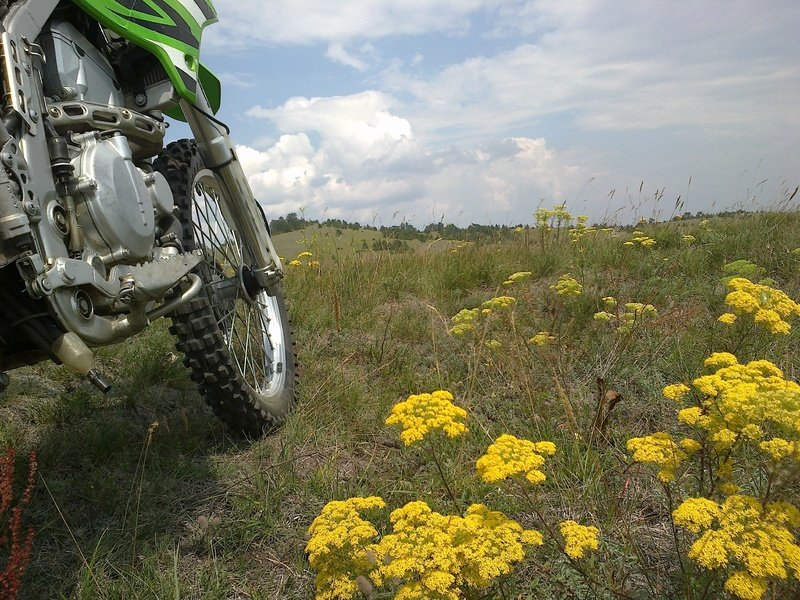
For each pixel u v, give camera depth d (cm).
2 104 170
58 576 192
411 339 422
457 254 636
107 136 208
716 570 145
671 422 277
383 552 141
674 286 459
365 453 270
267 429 279
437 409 168
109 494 233
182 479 245
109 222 193
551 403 292
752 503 141
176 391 332
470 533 142
